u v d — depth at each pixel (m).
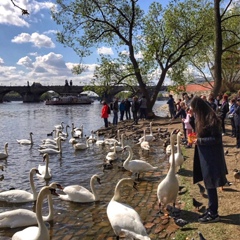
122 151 17.08
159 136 21.25
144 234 5.96
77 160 15.92
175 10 30.91
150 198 9.05
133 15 30.94
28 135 28.59
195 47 32.38
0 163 16.05
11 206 9.33
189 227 6.62
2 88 126.31
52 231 7.37
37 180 12.23
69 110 72.62
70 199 9.35
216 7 24.92
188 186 9.41
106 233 7.10
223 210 7.21
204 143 6.45
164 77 32.09
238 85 45.50
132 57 31.48
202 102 6.60
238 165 11.07
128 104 32.62
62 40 30.73
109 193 9.98
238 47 37.66
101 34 31.42
